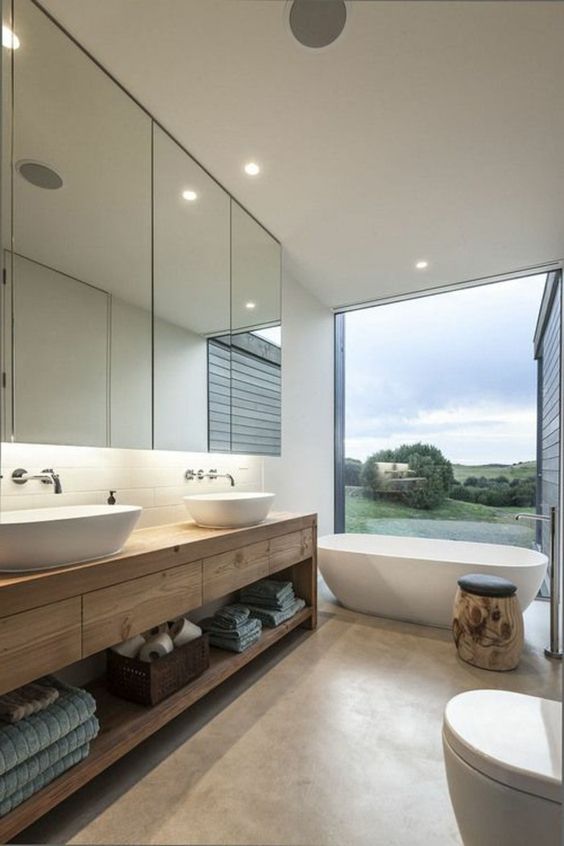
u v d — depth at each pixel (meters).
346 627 2.90
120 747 1.48
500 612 2.34
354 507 4.32
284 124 1.95
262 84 1.74
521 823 1.05
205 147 2.10
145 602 1.61
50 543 1.33
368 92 1.76
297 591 2.92
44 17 1.52
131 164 1.97
